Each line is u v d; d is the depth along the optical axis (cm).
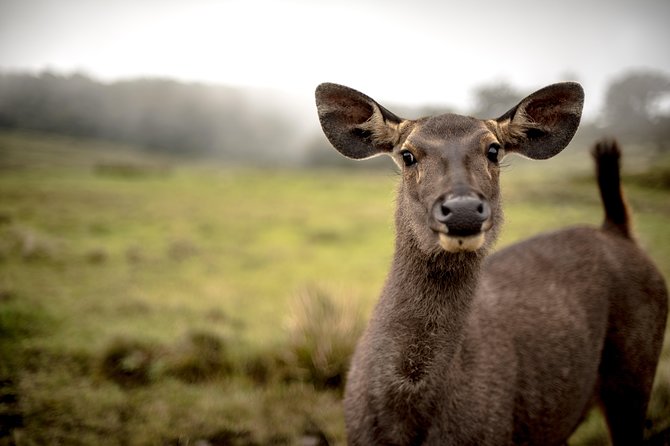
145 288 1109
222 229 2034
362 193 3694
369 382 301
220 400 569
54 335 729
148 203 2706
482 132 305
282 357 668
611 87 7575
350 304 737
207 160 9756
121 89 12925
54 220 1923
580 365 366
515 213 2336
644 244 459
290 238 1911
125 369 615
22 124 10406
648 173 3155
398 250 312
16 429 482
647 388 401
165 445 495
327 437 518
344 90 340
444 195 268
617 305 394
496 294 369
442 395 296
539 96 337
